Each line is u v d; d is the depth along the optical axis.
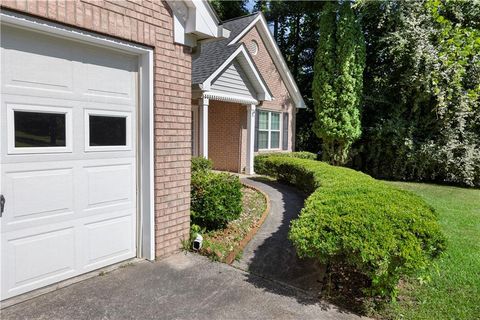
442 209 7.21
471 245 4.69
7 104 2.66
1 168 2.65
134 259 3.78
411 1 11.13
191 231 4.38
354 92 12.37
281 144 14.16
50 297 2.88
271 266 3.87
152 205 3.72
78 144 3.17
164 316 2.69
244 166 11.80
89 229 3.33
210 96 9.20
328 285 3.19
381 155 13.11
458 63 4.45
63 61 3.01
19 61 2.72
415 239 2.77
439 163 11.40
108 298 2.92
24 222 2.82
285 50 20.56
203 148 9.18
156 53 3.60
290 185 9.24
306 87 19.28
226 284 3.29
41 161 2.90
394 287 2.91
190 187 4.35
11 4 2.47
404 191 4.28
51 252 3.03
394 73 12.52
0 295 2.72
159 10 3.61
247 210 6.26
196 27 3.83
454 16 9.95
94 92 3.27
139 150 3.71
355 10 12.45
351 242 2.74
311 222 3.08
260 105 11.89
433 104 11.48
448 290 3.33
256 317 2.73
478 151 10.80
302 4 17.94
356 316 2.82
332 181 5.33
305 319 2.73
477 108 10.59
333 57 12.54
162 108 3.72
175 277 3.39
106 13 3.11
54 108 2.96
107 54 3.36
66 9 2.80
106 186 3.46
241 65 10.25
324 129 12.79
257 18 12.55
